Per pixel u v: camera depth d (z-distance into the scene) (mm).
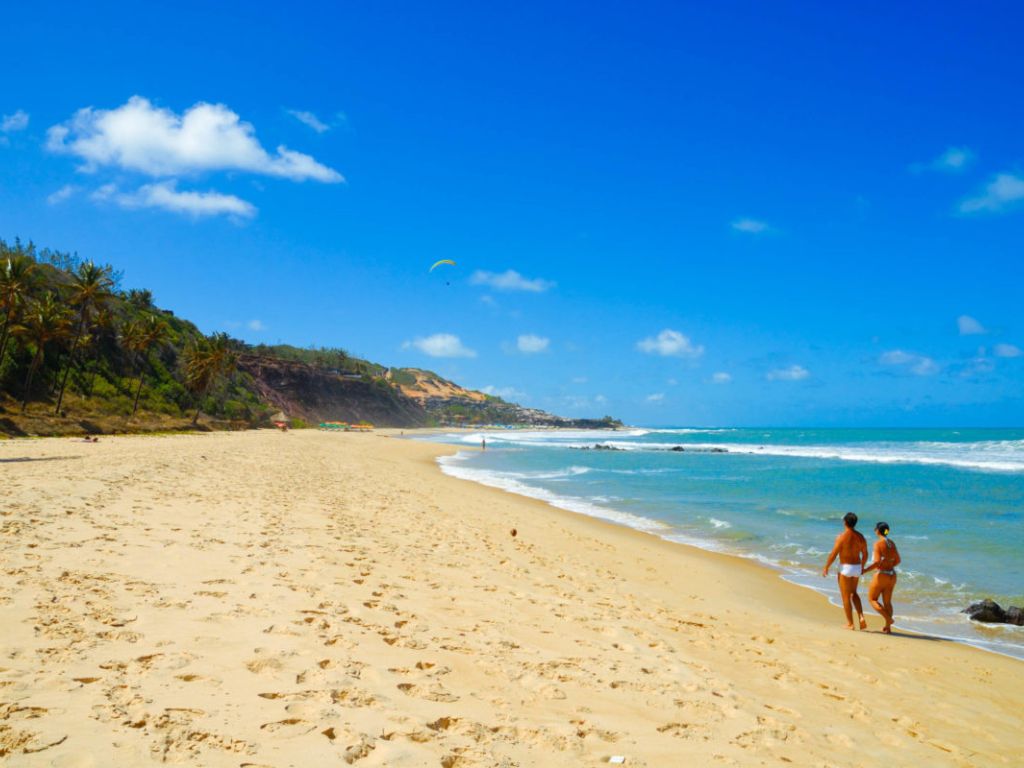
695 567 13102
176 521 10477
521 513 19375
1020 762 5016
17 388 45312
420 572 9133
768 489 27844
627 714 4859
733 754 4363
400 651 5504
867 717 5684
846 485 29484
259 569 7773
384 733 3832
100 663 4309
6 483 12875
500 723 4305
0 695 3629
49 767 2936
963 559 13906
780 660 7305
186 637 5051
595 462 47125
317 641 5379
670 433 155750
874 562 9344
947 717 5953
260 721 3744
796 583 12203
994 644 8859
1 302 41938
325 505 15047
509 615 7438
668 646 7094
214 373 65312
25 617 5039
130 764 3066
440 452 57375
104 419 48500
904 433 144375
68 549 7641
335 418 129750
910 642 8734
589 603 8852
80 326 51250
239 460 25812
